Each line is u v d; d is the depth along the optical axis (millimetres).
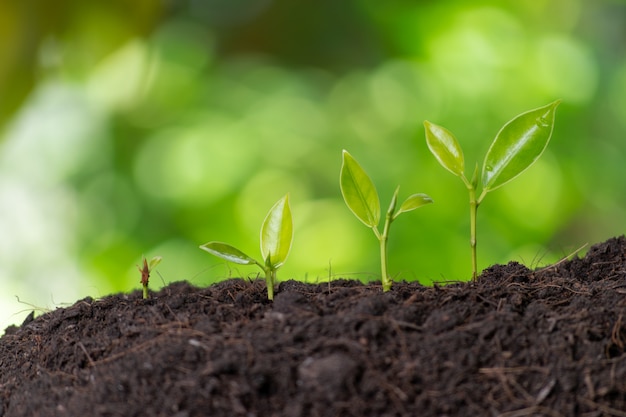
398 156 1991
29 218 2033
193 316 734
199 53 2170
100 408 689
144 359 702
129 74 2014
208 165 2086
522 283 751
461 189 1922
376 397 681
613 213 2119
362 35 2111
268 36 2156
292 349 696
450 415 677
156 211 2076
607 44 2174
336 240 1978
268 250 754
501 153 754
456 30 2035
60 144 2092
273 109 2152
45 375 726
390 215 746
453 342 695
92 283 1990
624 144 2113
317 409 679
